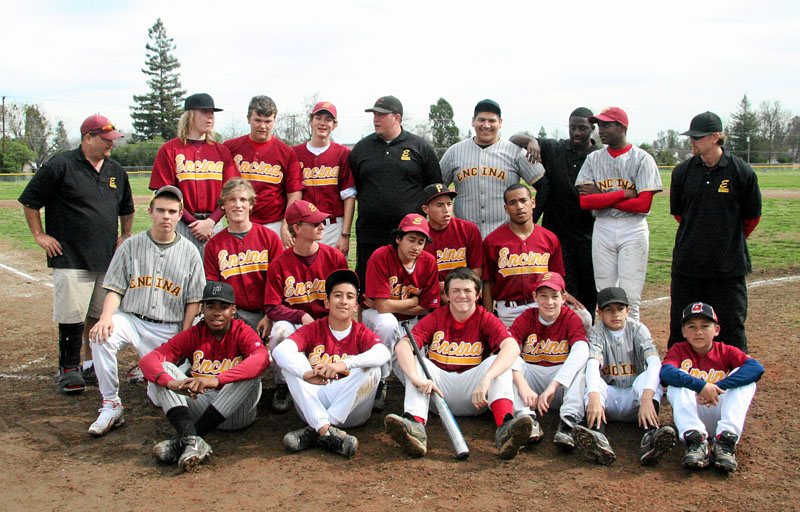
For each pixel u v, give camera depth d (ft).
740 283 15.90
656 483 11.50
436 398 13.34
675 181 16.55
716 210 15.51
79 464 12.40
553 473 11.94
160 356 13.51
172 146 17.75
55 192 16.24
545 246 17.08
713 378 13.37
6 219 60.23
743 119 217.15
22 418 14.76
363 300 17.15
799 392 15.75
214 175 18.08
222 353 14.25
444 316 14.84
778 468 12.00
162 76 220.02
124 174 17.92
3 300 27.68
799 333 20.93
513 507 10.58
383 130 18.44
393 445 13.38
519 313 17.15
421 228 15.44
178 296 15.28
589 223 19.49
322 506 10.64
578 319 14.80
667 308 25.63
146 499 10.96
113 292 14.84
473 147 19.04
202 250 18.06
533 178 19.20
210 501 10.87
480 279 16.02
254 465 12.39
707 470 12.03
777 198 79.05
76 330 16.56
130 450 13.11
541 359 15.08
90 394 16.51
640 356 14.38
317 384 13.17
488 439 13.67
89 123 16.29
